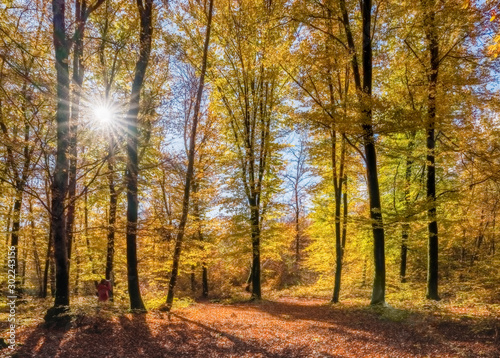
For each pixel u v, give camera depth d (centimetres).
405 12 1111
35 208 1354
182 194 1599
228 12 1563
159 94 1041
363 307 1197
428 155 1265
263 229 1778
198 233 1955
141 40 1120
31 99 858
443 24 1088
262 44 1569
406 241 1808
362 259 2166
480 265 1488
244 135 1762
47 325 848
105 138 1080
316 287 2291
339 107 1110
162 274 1953
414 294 1462
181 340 828
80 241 1584
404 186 1756
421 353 708
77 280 1697
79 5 1045
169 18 1448
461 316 941
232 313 1211
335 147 1473
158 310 1234
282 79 1711
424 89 1171
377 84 1459
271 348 773
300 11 1178
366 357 697
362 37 1191
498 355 669
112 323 932
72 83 922
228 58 1691
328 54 1174
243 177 1717
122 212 1591
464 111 1148
